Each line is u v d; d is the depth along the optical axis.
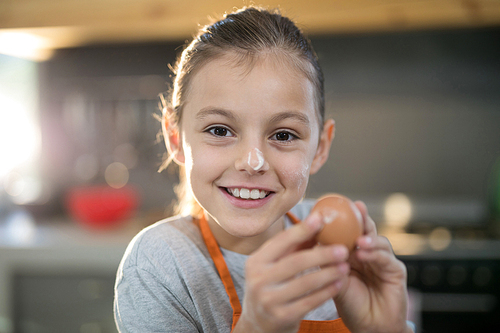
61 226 1.26
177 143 0.47
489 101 1.28
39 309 1.10
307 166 0.39
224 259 0.43
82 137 1.40
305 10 0.98
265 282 0.28
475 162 1.31
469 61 1.25
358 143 1.35
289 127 0.37
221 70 0.37
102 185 1.40
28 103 1.39
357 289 0.35
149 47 1.34
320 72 0.45
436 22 1.08
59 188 1.41
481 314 1.00
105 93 1.38
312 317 0.43
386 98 1.32
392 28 1.15
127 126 1.38
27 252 1.09
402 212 1.29
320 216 0.30
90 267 1.08
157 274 0.40
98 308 1.08
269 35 0.39
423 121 1.32
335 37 1.29
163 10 1.02
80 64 1.37
